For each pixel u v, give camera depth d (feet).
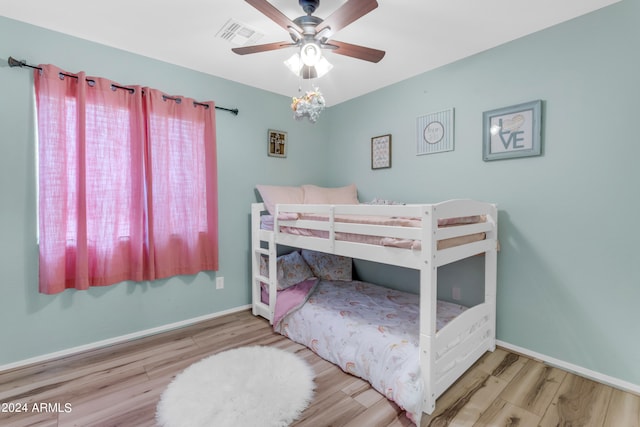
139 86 7.63
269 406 5.31
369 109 10.62
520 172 7.22
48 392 5.78
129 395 5.68
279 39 7.27
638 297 5.83
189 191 8.63
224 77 9.45
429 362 5.23
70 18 6.43
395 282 9.88
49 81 6.49
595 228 6.26
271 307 8.93
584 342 6.45
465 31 6.88
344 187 10.96
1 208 6.43
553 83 6.69
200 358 7.00
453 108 8.37
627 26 5.80
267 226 9.46
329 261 10.40
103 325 7.62
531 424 5.01
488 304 7.24
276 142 10.74
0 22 6.32
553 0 5.82
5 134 6.43
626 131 5.88
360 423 5.04
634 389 5.85
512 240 7.39
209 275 9.35
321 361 6.91
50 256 6.54
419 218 5.78
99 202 7.25
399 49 7.68
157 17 6.40
